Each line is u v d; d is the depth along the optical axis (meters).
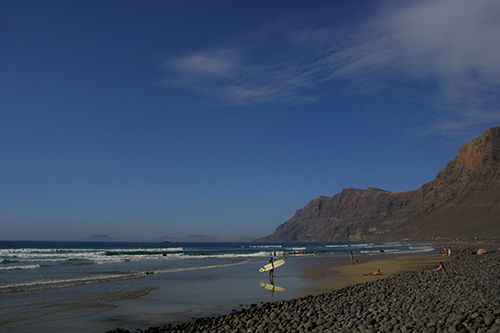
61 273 28.44
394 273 29.39
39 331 11.60
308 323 10.62
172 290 19.98
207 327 11.82
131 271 30.53
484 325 8.39
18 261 43.72
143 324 12.60
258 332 10.51
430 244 151.25
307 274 29.12
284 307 14.39
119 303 16.12
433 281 19.22
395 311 11.52
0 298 16.77
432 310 11.02
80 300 16.55
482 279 18.03
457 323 8.58
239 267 36.50
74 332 11.56
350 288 19.48
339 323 10.64
